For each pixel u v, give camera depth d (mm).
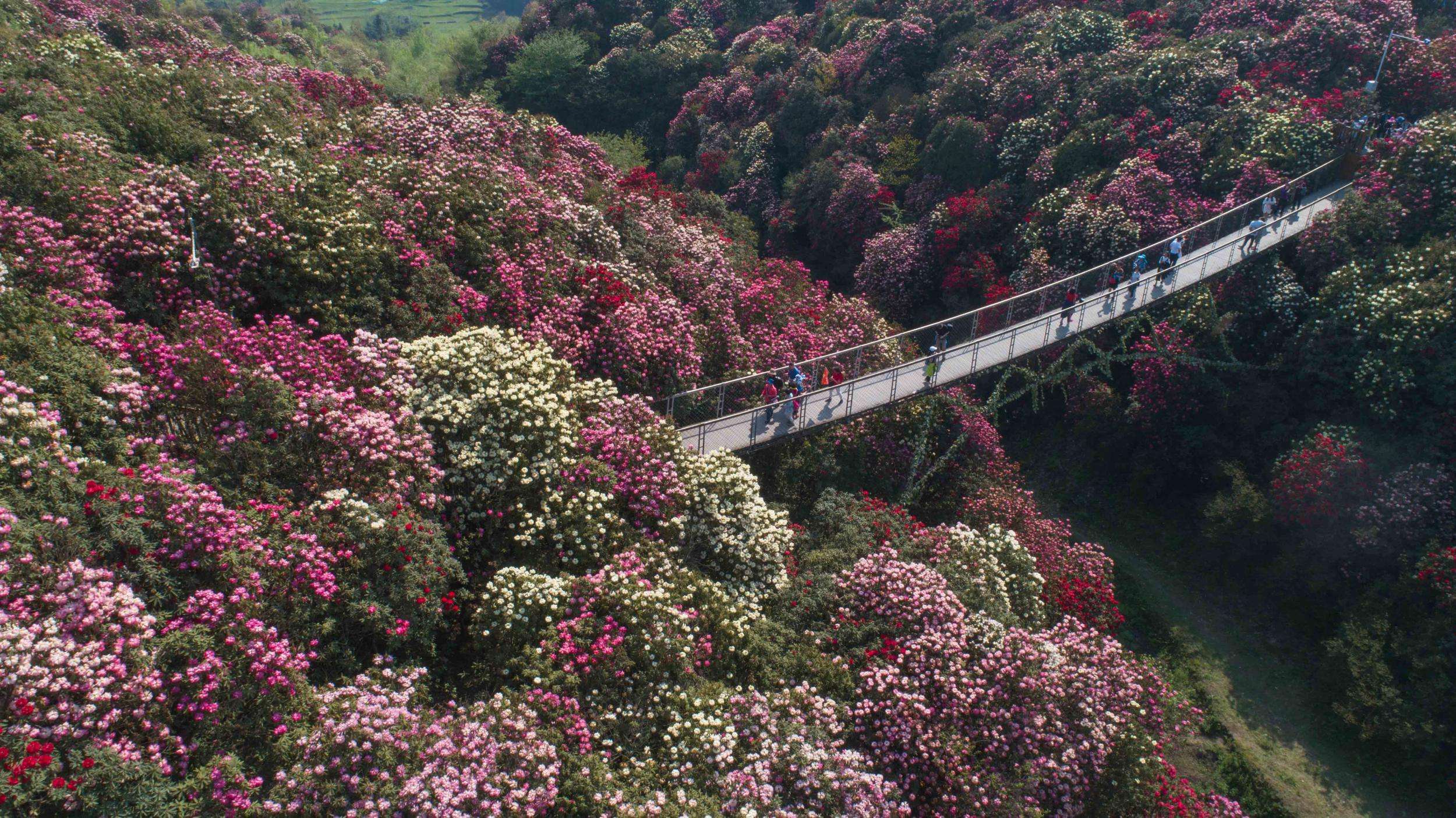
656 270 22594
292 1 95938
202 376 10578
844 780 9539
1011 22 38438
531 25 56969
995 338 22359
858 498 18906
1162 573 22672
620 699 9758
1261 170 26328
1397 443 19875
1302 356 22375
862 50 42250
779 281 27016
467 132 23375
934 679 11406
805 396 19016
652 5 55969
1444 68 27828
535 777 8320
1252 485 21672
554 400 12727
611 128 51594
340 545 9531
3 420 8242
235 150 15992
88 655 7090
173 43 28359
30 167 12625
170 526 8492
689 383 18953
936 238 31484
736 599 12648
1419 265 20844
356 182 17266
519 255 18062
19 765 6227
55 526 7785
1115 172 29047
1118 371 27297
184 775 7324
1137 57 33094
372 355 12102
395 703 8430
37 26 21688
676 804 8680
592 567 11641
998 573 14414
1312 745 17688
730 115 45719
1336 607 19859
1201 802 14305
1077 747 11758
